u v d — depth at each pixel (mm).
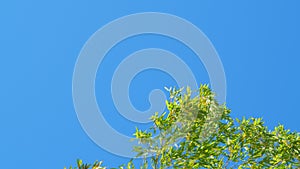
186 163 7098
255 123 7820
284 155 7734
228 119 7754
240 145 7734
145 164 6891
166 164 6988
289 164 7781
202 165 7336
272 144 7828
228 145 7574
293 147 7785
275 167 7715
